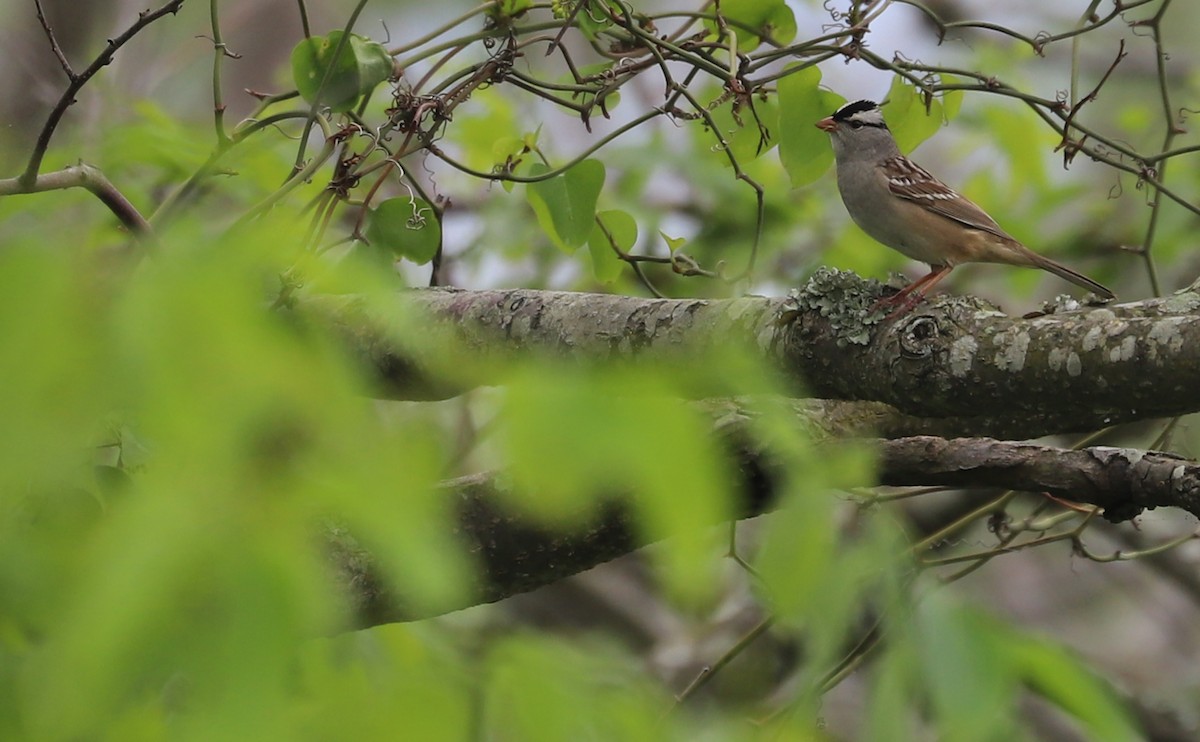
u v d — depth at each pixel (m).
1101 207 13.74
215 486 1.91
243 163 8.62
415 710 2.58
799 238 13.14
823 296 5.80
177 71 13.93
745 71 7.49
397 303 2.41
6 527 2.39
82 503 2.77
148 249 2.23
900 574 3.25
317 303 2.88
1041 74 15.63
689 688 7.72
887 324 5.61
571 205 7.94
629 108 14.32
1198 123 13.53
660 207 12.99
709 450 2.22
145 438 2.04
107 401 1.88
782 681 9.77
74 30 12.47
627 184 12.83
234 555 1.92
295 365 1.99
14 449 1.82
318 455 2.04
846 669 6.47
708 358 2.76
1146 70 15.78
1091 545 16.22
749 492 4.51
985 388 5.36
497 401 2.35
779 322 5.87
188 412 1.87
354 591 3.98
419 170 12.58
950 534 10.19
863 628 6.67
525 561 5.70
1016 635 3.23
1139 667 15.46
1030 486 5.95
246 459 1.96
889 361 5.54
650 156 12.53
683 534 2.08
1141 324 5.07
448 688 2.65
